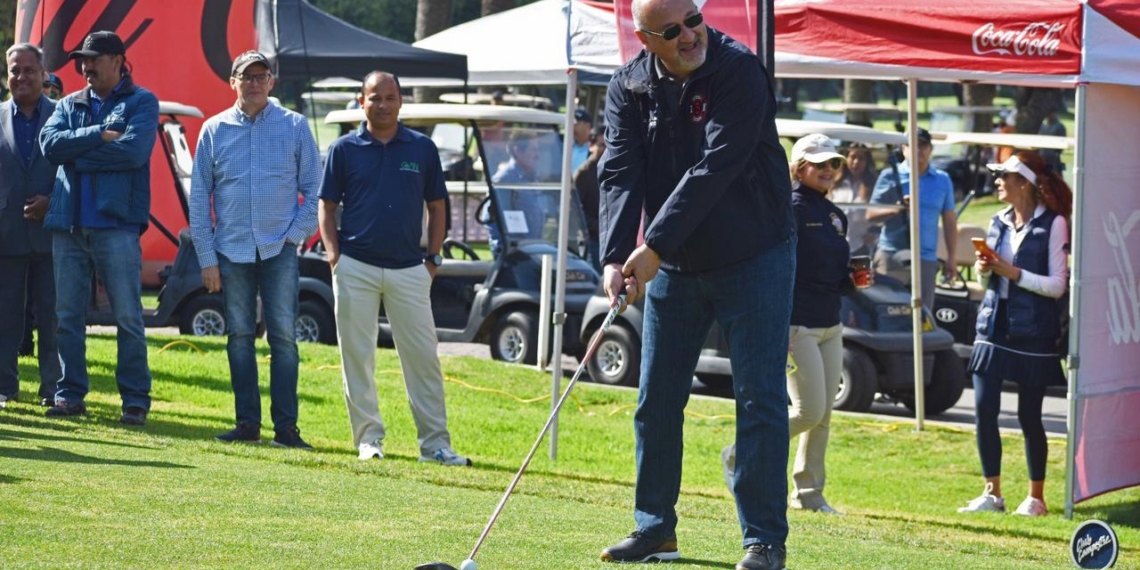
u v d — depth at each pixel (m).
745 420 5.44
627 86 5.46
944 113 33.78
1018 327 9.66
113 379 12.38
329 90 28.38
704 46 5.25
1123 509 10.11
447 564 4.76
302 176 9.40
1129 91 9.64
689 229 5.19
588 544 5.89
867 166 14.95
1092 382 9.66
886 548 6.75
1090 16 9.22
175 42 18.42
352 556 5.18
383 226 9.23
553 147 16.98
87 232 9.41
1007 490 10.78
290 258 9.38
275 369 9.37
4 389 10.35
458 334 16.22
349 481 7.59
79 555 4.89
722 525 7.13
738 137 5.18
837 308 8.71
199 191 9.27
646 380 5.62
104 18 17.55
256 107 9.31
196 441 8.87
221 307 16.50
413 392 9.45
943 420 13.96
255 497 6.58
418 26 29.70
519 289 15.90
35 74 9.98
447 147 23.59
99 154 9.30
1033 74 9.39
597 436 11.95
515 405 13.34
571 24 10.43
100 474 6.88
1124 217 9.73
